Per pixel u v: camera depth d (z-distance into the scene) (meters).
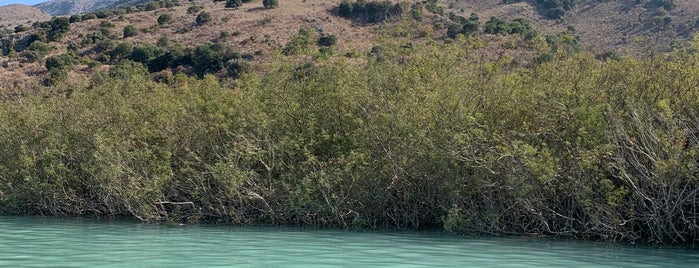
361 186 17.34
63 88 23.53
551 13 81.88
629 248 13.78
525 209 15.93
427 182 17.16
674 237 14.69
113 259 11.71
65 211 21.19
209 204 18.52
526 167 15.15
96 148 20.03
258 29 67.25
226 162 18.91
